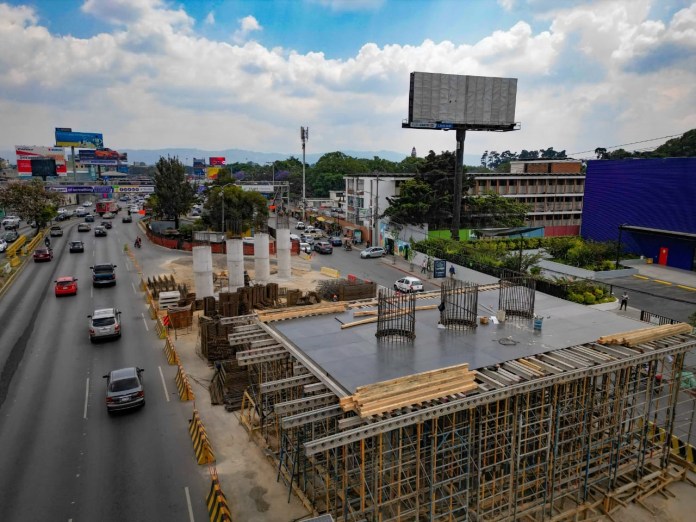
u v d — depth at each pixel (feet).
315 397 43.32
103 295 135.64
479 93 182.80
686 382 79.05
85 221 291.79
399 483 43.37
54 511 49.88
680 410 72.33
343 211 318.65
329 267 183.93
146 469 57.16
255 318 64.49
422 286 147.23
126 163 630.74
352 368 48.49
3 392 77.05
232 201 236.63
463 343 55.67
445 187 219.00
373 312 66.13
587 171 213.46
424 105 176.55
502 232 198.29
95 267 146.30
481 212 228.63
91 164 525.34
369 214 238.89
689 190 173.37
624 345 55.47
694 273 170.40
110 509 50.24
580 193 264.93
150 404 73.31
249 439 63.52
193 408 71.92
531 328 61.36
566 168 303.89
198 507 50.70
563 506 51.80
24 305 125.39
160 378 82.53
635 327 62.03
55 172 370.53
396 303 60.85
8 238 212.23
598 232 209.77
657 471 57.41
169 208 249.96
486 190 239.71
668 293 145.28
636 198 192.24
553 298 75.61
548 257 189.67
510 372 48.26
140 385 71.72
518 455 46.21
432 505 42.78
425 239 200.34
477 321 63.00
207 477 55.67
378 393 40.55
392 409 39.78
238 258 134.41
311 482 54.03
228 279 139.33
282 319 63.98
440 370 44.62
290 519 48.96
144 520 48.73
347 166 510.17
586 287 131.75
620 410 53.52
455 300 64.85
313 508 49.96
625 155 389.19
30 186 246.47
